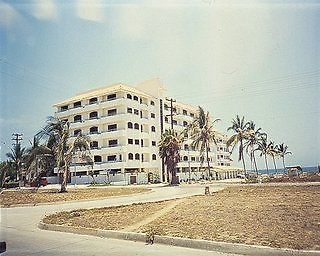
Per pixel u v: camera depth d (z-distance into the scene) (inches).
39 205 816.9
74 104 2299.5
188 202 678.5
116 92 2150.6
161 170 2246.6
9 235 429.7
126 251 320.8
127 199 907.4
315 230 336.8
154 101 2389.3
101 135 2110.0
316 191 756.0
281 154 1899.6
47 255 319.3
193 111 2714.1
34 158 1237.7
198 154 2566.4
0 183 1724.9
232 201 644.1
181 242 333.1
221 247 306.2
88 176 2062.0
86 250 331.9
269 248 280.8
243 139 1727.4
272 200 617.6
